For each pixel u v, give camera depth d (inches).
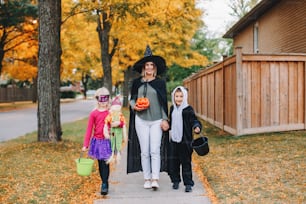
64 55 1258.0
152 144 238.5
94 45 1013.8
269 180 246.2
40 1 389.1
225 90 473.1
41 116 401.1
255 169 276.2
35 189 242.4
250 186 236.4
